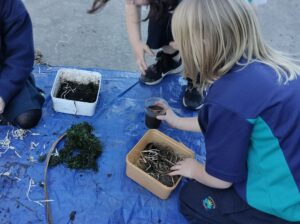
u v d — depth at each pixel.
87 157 1.67
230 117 1.07
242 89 1.05
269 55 1.11
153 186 1.56
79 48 2.47
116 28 2.64
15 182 1.59
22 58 1.65
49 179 1.61
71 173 1.64
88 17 2.68
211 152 1.19
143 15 2.68
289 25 2.85
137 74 2.12
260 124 1.07
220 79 1.09
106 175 1.66
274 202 1.19
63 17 2.65
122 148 1.77
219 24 1.01
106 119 1.87
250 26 1.04
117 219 1.53
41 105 1.83
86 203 1.56
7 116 1.73
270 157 1.13
